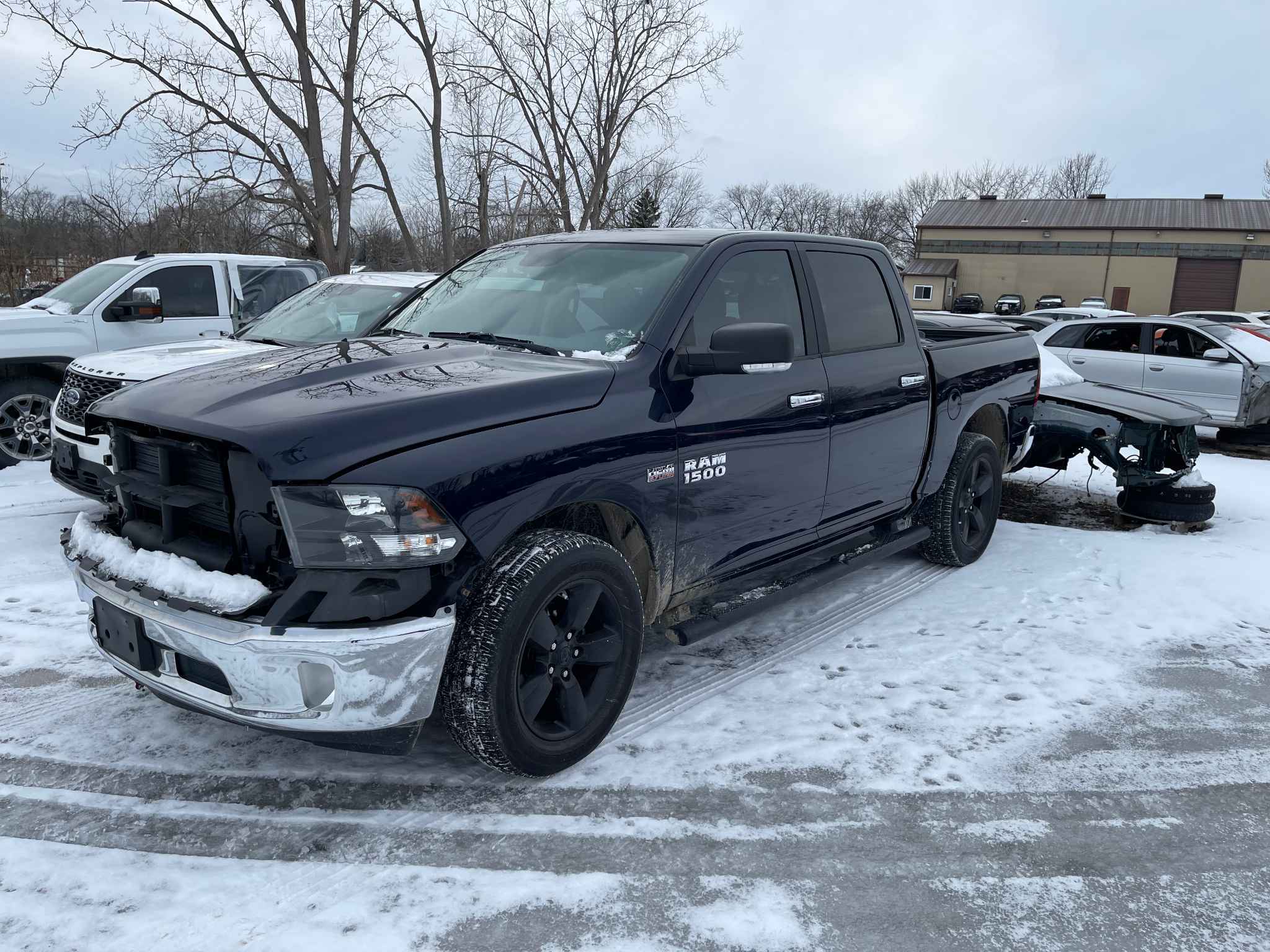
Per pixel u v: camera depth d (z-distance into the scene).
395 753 2.64
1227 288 51.72
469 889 2.41
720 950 2.21
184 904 2.31
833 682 3.78
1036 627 4.46
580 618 2.95
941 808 2.88
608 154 26.38
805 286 4.00
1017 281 55.25
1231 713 3.62
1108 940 2.30
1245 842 2.77
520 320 3.61
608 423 2.97
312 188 20.00
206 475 2.66
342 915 2.28
